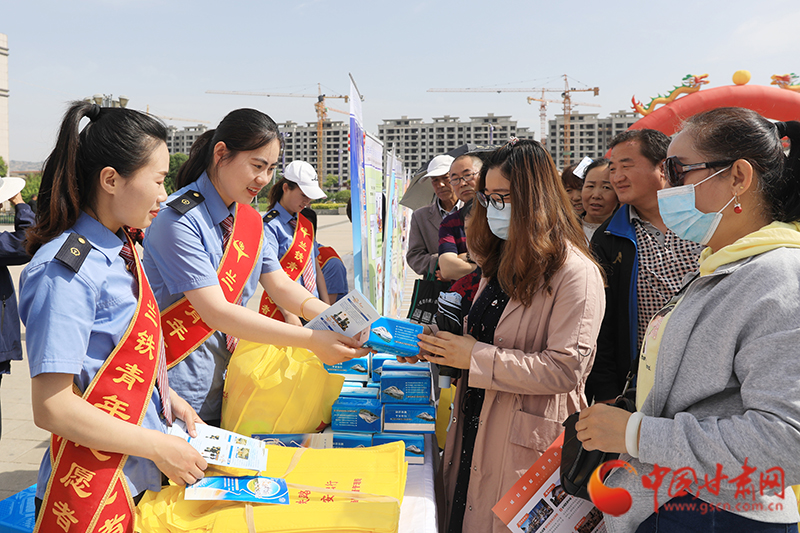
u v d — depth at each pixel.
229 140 1.73
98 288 1.17
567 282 1.51
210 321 1.66
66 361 1.09
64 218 1.17
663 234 2.20
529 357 1.51
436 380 2.41
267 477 1.43
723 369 1.01
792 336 0.92
